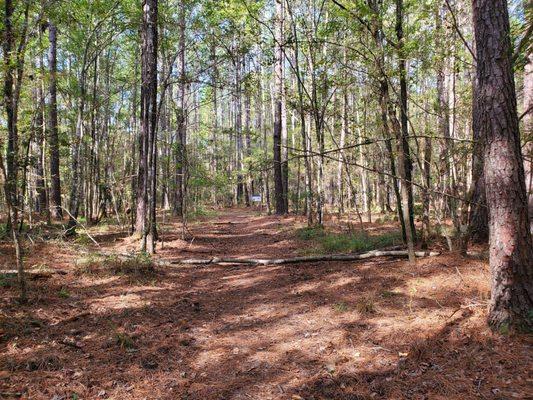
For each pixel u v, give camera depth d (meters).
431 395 3.11
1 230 9.45
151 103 9.23
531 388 2.99
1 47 5.67
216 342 4.41
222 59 10.55
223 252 10.07
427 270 6.07
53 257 7.93
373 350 3.95
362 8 6.32
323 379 3.52
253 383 3.54
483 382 3.17
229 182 22.86
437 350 3.76
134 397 3.29
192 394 3.37
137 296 5.84
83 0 11.95
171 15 12.40
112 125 23.66
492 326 3.87
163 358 3.99
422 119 13.77
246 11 11.27
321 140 11.40
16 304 5.00
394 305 5.02
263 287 6.54
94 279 6.55
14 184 5.22
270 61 11.14
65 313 4.95
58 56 17.56
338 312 5.03
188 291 6.39
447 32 7.59
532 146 5.96
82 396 3.23
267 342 4.38
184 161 11.80
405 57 7.10
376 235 10.02
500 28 3.77
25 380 3.37
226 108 41.25
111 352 4.02
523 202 3.80
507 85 3.76
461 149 6.85
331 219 15.45
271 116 29.70
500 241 3.83
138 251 8.88
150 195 9.14
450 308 4.65
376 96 8.24
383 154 8.88
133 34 15.38
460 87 14.20
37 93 12.95
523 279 3.78
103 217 17.53
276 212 20.88
